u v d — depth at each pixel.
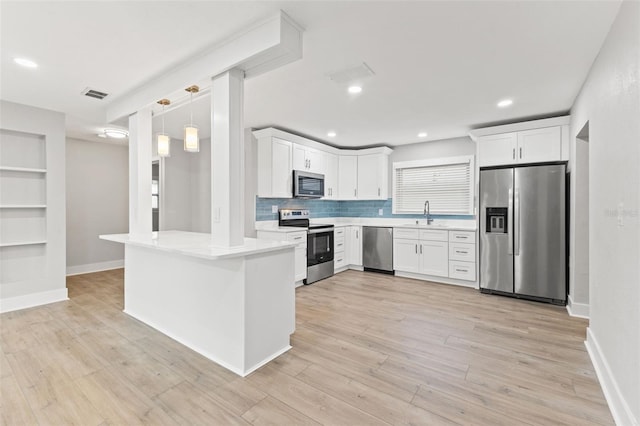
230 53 2.10
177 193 5.36
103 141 5.20
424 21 1.87
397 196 5.46
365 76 2.64
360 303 3.58
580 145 3.10
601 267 2.09
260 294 2.19
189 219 5.55
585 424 1.61
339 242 5.20
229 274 2.15
